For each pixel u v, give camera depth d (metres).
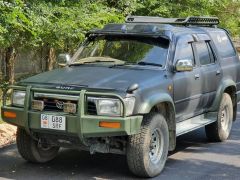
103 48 7.56
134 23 7.90
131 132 6.05
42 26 10.52
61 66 7.58
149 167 6.39
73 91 6.15
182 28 7.97
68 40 11.85
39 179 6.44
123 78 6.46
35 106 6.39
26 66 15.18
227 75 8.91
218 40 8.97
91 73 6.71
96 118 6.01
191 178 6.59
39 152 7.06
